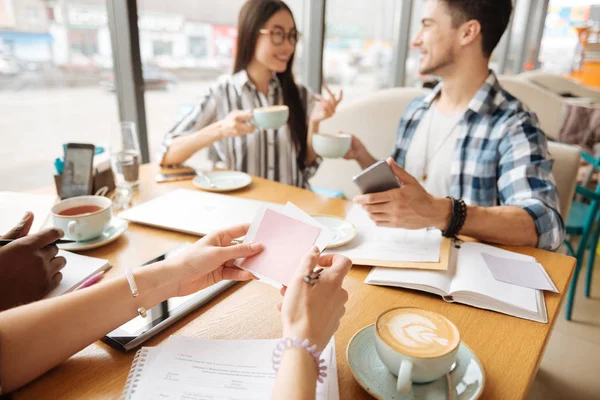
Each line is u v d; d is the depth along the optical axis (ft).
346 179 7.29
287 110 4.54
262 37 5.22
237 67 5.59
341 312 1.72
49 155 5.13
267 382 1.69
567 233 6.31
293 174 5.90
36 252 2.20
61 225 2.85
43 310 1.76
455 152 4.72
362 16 9.55
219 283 2.47
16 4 4.83
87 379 1.75
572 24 14.44
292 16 5.34
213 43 6.17
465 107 4.80
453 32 4.38
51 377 1.76
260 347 1.91
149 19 5.52
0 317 1.70
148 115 5.84
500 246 3.17
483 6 4.16
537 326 2.20
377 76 10.91
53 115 5.52
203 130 4.67
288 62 5.62
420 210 2.98
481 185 4.45
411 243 3.03
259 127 4.95
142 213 3.42
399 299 2.41
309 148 5.81
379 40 10.52
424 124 5.26
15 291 2.10
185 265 2.14
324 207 3.81
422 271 2.64
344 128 7.14
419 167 5.20
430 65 4.65
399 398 1.63
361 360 1.84
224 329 2.09
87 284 2.37
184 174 4.61
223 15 5.84
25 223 2.59
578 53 14.44
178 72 6.28
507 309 2.32
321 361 1.56
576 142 8.20
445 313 2.29
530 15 15.85
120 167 4.04
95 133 5.50
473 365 1.82
